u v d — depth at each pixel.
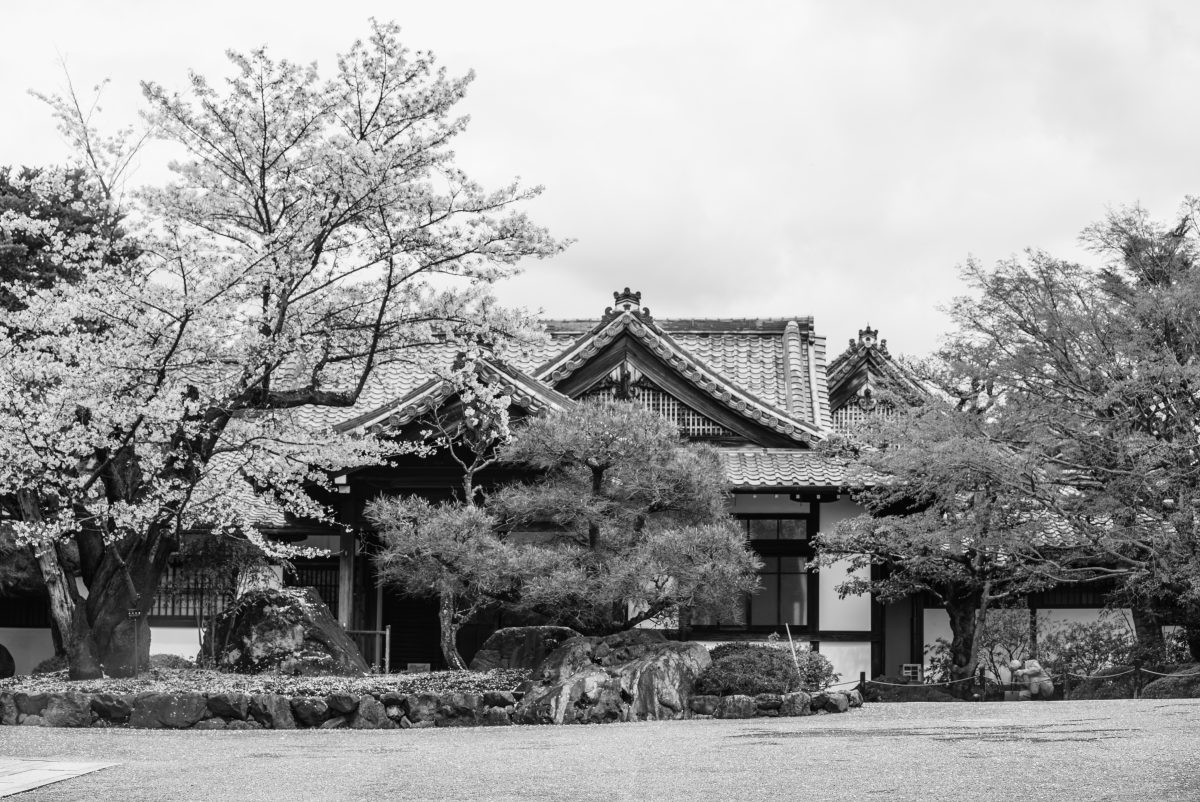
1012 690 23.95
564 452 17.75
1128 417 20.80
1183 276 21.55
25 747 12.87
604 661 17.05
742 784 9.47
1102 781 9.02
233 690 15.89
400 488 24.52
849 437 25.30
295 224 16.73
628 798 8.96
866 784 9.29
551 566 17.16
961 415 22.61
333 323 17.83
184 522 18.36
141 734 14.42
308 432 18.31
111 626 17.69
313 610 19.48
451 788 9.63
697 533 16.64
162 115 17.27
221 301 16.31
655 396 27.30
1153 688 21.31
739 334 32.41
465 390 19.41
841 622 25.55
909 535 23.12
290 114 17.33
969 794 8.70
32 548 22.41
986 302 22.69
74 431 16.36
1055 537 22.73
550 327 33.06
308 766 11.12
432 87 17.17
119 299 15.90
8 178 22.62
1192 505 20.05
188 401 16.45
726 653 18.06
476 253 17.39
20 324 16.50
